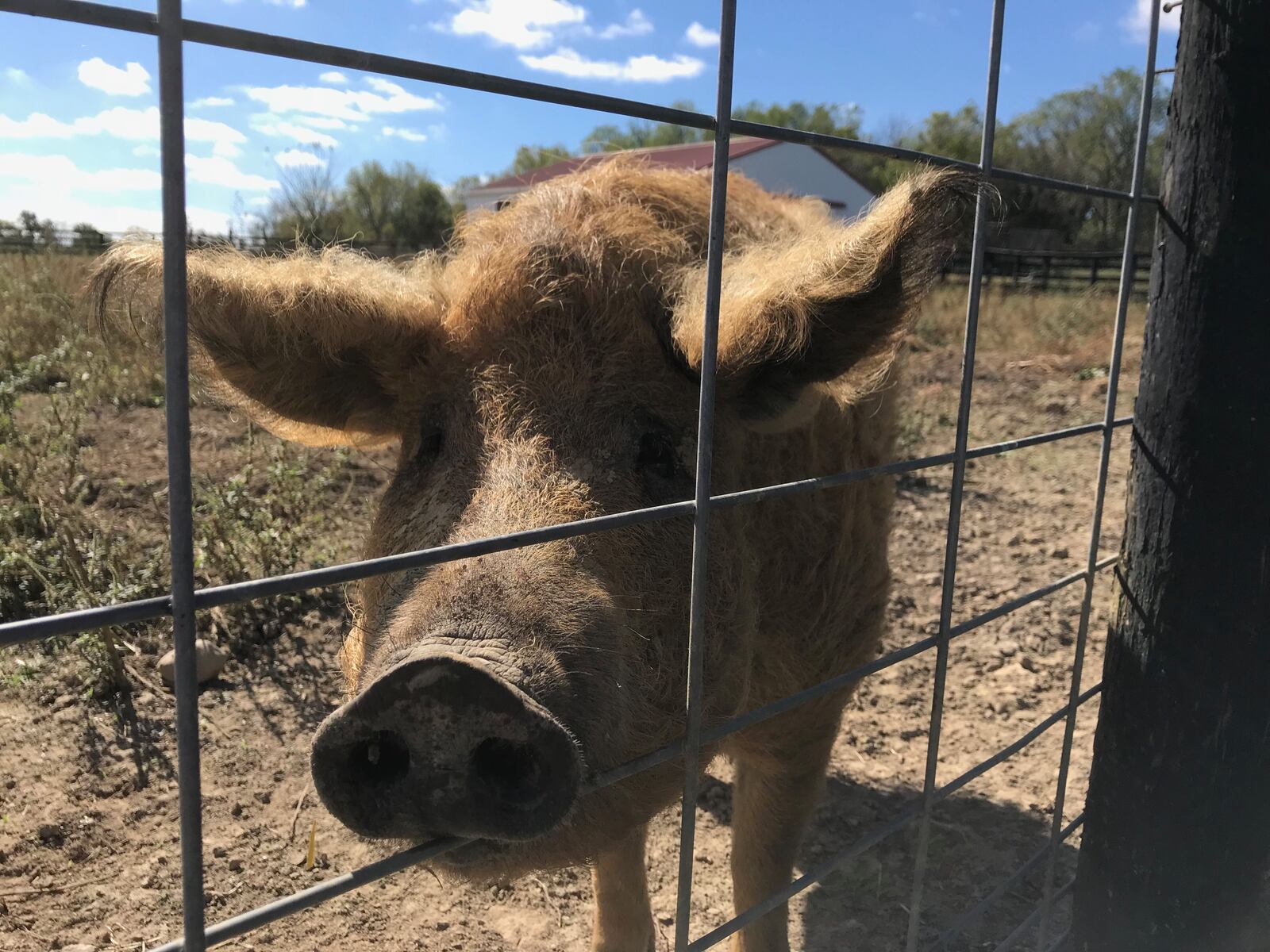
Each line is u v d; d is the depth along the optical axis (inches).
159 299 18.4
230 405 23.4
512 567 18.2
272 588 11.9
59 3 9.9
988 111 21.3
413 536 20.7
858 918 34.5
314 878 33.6
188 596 11.2
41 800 35.7
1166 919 24.6
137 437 73.9
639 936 31.4
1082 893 26.8
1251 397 22.1
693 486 22.7
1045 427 110.3
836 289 21.1
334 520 60.6
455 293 24.7
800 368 23.1
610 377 22.5
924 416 107.2
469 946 31.9
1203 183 22.2
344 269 23.5
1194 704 23.5
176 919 31.2
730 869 34.1
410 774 15.4
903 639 54.6
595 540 19.8
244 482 56.3
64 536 47.7
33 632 10.1
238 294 20.6
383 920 32.5
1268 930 24.8
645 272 24.4
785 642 28.9
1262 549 22.5
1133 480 24.8
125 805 36.1
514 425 21.7
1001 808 40.8
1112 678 25.5
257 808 36.6
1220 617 23.0
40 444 64.6
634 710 19.8
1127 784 25.0
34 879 32.3
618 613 19.0
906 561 66.6
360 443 26.6
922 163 20.3
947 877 36.6
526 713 15.2
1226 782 23.5
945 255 20.1
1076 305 203.5
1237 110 21.5
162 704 41.9
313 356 23.2
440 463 22.2
